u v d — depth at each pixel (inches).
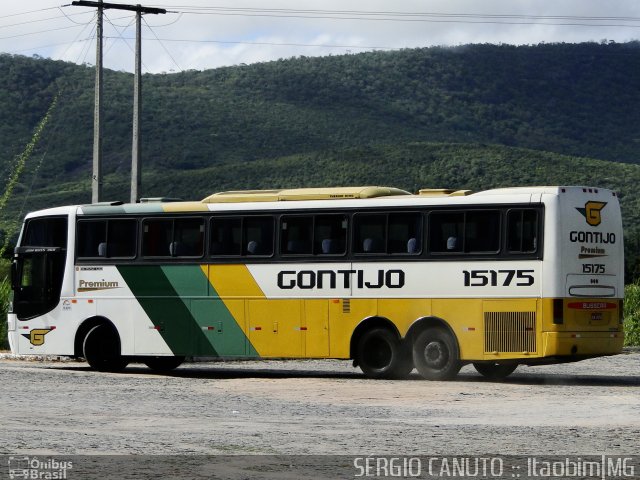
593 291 1255.5
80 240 1485.0
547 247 1237.1
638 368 1596.9
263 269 1369.3
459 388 1194.0
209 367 1616.6
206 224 1405.0
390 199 1320.1
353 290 1326.3
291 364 1691.7
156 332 1424.7
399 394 1131.3
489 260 1263.5
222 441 753.6
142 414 932.6
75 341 1478.8
